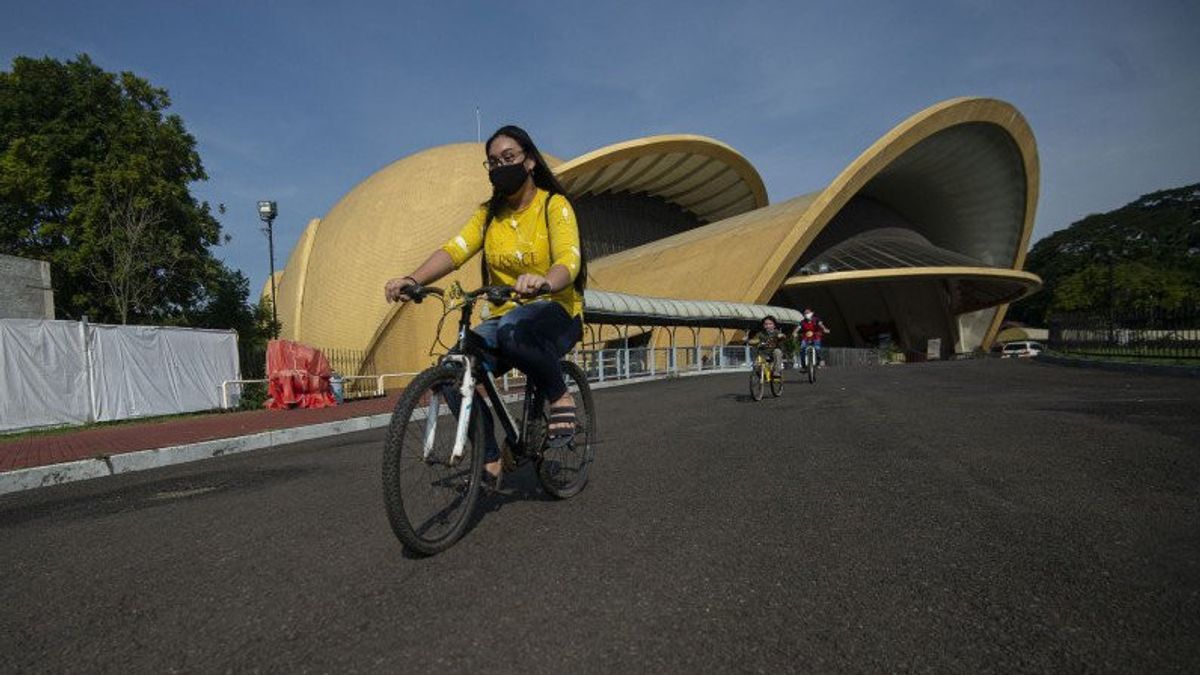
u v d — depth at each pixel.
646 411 9.41
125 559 3.12
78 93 23.73
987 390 10.07
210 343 16.20
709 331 38.50
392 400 19.48
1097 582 2.18
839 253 48.69
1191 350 15.21
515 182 3.32
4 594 2.70
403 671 1.75
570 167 47.25
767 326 10.80
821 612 2.03
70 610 2.44
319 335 46.31
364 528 3.39
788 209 42.72
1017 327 104.94
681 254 45.06
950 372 16.41
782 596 2.17
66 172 23.58
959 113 45.09
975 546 2.60
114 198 22.86
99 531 3.82
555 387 3.47
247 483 5.25
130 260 21.98
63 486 6.28
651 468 4.62
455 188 48.06
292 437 9.63
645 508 3.44
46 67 23.58
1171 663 1.65
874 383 13.34
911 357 63.53
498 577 2.47
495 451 3.28
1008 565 2.37
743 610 2.07
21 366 11.96
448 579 2.48
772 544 2.73
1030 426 5.82
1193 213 106.19
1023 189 54.06
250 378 18.45
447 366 2.94
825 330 15.06
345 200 53.69
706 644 1.84
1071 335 23.61
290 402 16.41
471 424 3.07
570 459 3.83
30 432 11.99
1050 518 2.94
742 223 45.03
